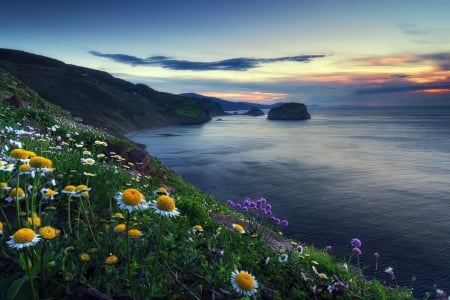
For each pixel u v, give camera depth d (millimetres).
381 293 7098
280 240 12336
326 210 65188
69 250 3986
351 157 137250
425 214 63969
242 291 3438
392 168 112062
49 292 3174
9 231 3941
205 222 9227
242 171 103625
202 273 4414
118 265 3969
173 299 3672
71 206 5727
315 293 5766
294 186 83875
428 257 45031
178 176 37250
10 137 9008
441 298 6184
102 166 9172
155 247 4531
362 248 47844
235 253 6059
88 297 3045
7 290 2896
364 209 66438
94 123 104750
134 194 3080
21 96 45188
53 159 7488
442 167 114750
